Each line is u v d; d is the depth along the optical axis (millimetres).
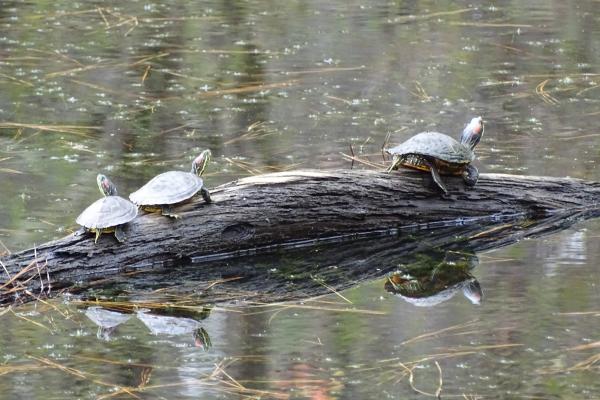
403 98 16281
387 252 10758
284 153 13539
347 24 21156
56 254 9844
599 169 12820
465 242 10984
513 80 17203
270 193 10703
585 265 10047
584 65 18000
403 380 7523
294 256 10727
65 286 9773
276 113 15492
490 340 8227
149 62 18312
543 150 13625
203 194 10461
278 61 18438
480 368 7707
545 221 11578
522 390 7328
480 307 8992
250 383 7488
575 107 15664
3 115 15219
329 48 19281
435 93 16531
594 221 11586
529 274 9844
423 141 11172
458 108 15688
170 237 10281
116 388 7406
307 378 7574
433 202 11352
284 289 9711
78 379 7566
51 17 21594
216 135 14406
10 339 8391
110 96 16328
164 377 7594
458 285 9648
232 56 18719
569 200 11789
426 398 7227
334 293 9562
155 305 9281
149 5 22844
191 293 9609
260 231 10719
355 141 14055
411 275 10055
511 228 11391
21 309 9188
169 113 15477
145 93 16531
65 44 19469
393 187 11164
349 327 8602
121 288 9758
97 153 13555
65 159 13273
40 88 16688
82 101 16016
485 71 17766
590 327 8422
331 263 10492
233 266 10391
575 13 21859
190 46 19422
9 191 12031
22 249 10234
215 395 7281
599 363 7738
